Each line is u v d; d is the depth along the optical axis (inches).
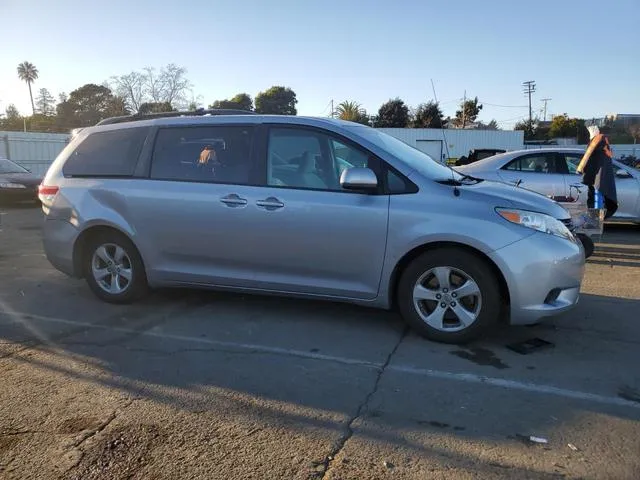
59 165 231.1
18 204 628.1
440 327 177.6
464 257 171.2
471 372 157.9
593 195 316.5
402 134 1772.9
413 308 179.8
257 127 198.5
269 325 197.9
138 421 131.3
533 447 119.7
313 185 187.3
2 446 121.3
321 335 187.8
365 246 179.6
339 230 181.3
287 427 128.3
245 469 112.2
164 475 110.5
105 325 199.5
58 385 151.0
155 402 140.9
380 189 179.9
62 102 2822.3
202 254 202.7
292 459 115.4
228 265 200.2
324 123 191.0
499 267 166.6
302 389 147.8
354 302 187.5
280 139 194.5
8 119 2913.4
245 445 120.8
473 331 173.3
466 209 170.9
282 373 157.9
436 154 1796.3
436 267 175.0
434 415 133.6
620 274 274.5
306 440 122.6
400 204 176.1
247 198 192.4
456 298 174.7
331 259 184.5
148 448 119.9
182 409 137.2
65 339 185.9
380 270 180.1
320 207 182.9
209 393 145.8
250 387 149.1
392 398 142.4
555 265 168.2
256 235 192.1
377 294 182.7
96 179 220.1
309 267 188.4
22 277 272.1
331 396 143.8
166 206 204.1
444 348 175.5
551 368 160.6
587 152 312.8
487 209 170.1
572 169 381.1
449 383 151.0
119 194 212.4
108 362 166.4
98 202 216.7
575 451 118.1
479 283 170.7
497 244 166.1
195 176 203.6
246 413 134.9
